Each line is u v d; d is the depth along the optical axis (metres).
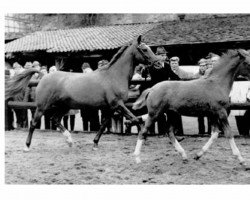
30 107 9.10
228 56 5.96
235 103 7.68
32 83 9.31
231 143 5.78
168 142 7.64
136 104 6.56
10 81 7.73
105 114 7.16
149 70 7.92
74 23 24.22
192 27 16.41
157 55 7.72
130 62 7.04
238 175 5.41
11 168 5.94
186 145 7.31
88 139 8.16
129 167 5.89
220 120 5.89
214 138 6.06
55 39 18.80
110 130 9.25
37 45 18.11
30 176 5.54
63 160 6.38
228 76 5.95
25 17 25.30
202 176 5.39
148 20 22.03
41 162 6.27
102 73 7.14
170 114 6.14
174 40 14.81
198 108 5.88
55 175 5.58
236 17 16.97
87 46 16.17
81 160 6.35
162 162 6.12
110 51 15.95
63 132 7.42
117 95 6.98
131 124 7.87
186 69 10.16
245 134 8.05
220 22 16.41
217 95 5.84
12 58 18.73
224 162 6.04
